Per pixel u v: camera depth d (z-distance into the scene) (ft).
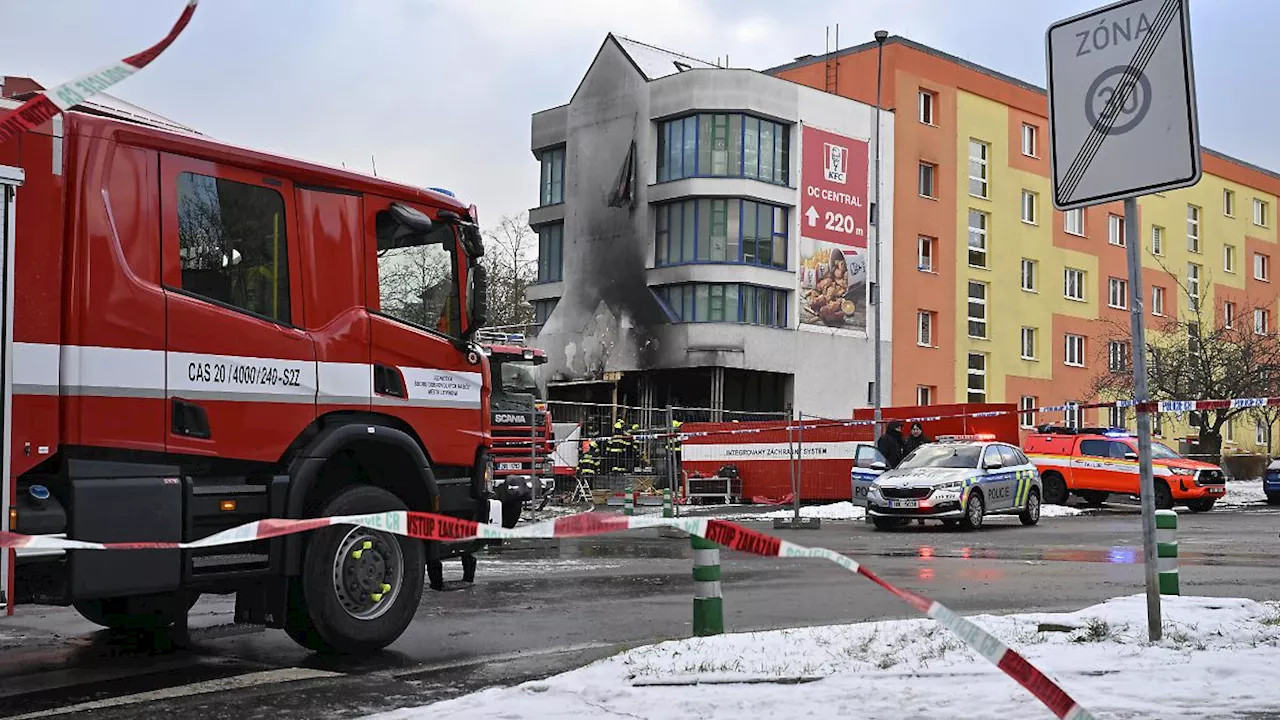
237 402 24.76
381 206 28.02
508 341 77.20
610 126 142.31
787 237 139.03
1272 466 107.34
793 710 18.95
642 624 31.65
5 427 21.12
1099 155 24.49
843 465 89.71
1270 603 30.63
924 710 18.74
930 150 153.79
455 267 29.81
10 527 21.13
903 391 149.07
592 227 143.33
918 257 152.25
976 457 74.33
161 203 23.90
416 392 28.43
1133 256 24.35
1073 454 95.25
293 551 25.44
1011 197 164.35
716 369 133.39
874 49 151.53
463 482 29.60
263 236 25.70
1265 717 18.10
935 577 43.29
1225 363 129.90
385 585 26.91
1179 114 23.34
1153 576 24.79
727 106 134.92
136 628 29.71
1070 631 26.30
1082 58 24.73
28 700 21.89
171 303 23.76
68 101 12.64
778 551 12.59
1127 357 148.77
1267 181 213.66
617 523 13.41
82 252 22.49
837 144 143.33
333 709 21.13
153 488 23.22
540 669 25.05
